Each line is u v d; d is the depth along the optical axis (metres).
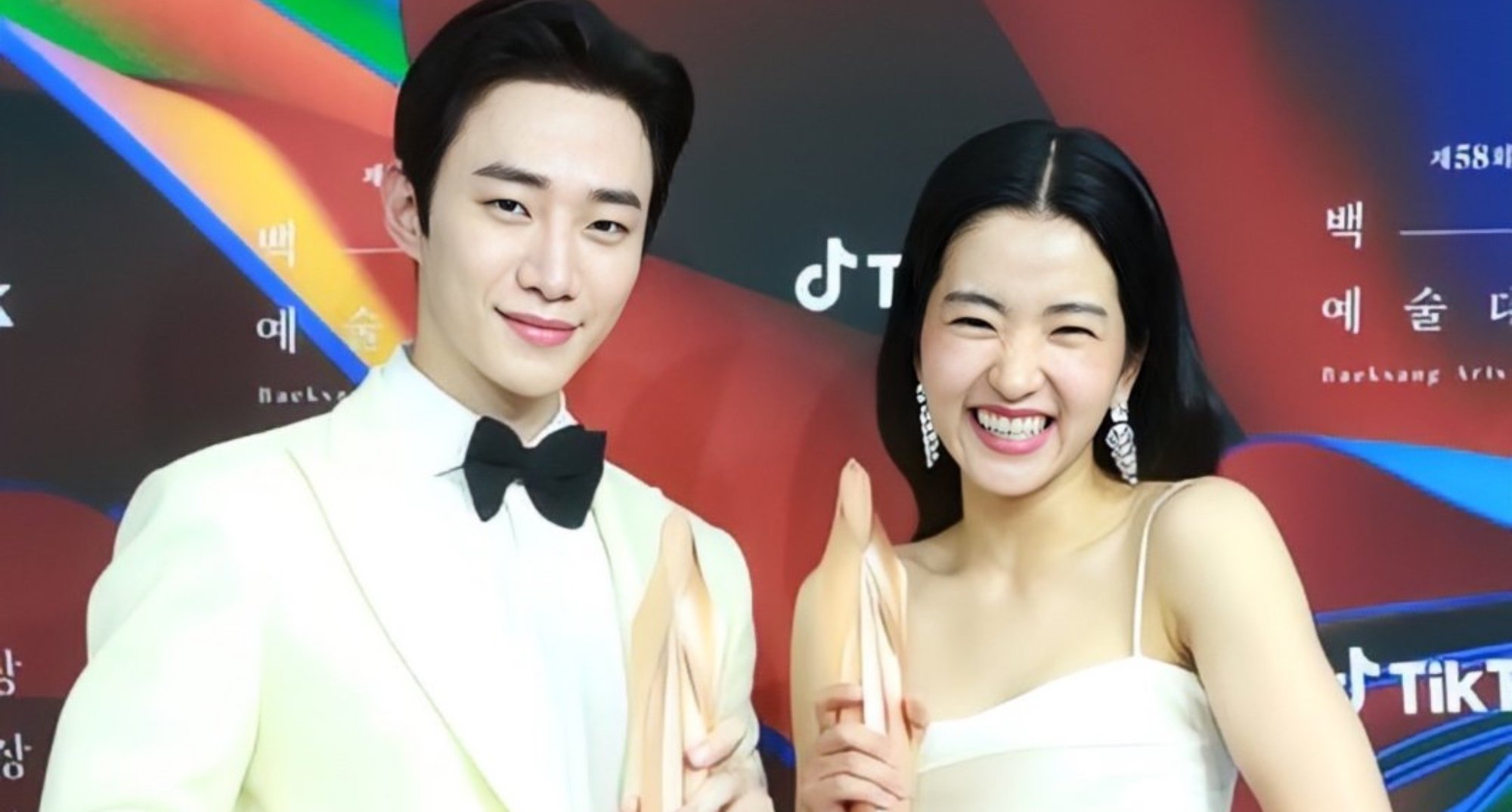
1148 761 1.47
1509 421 1.88
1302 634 1.45
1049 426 1.54
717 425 1.96
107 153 1.94
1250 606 1.44
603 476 1.55
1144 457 1.66
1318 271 1.89
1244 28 1.90
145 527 1.29
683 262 1.94
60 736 1.22
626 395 1.96
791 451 1.96
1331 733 1.41
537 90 1.36
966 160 1.56
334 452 1.35
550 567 1.40
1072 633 1.54
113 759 1.20
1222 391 1.90
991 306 1.51
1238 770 1.59
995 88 1.92
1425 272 1.88
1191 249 1.90
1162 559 1.51
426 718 1.26
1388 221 1.89
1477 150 1.88
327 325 1.94
